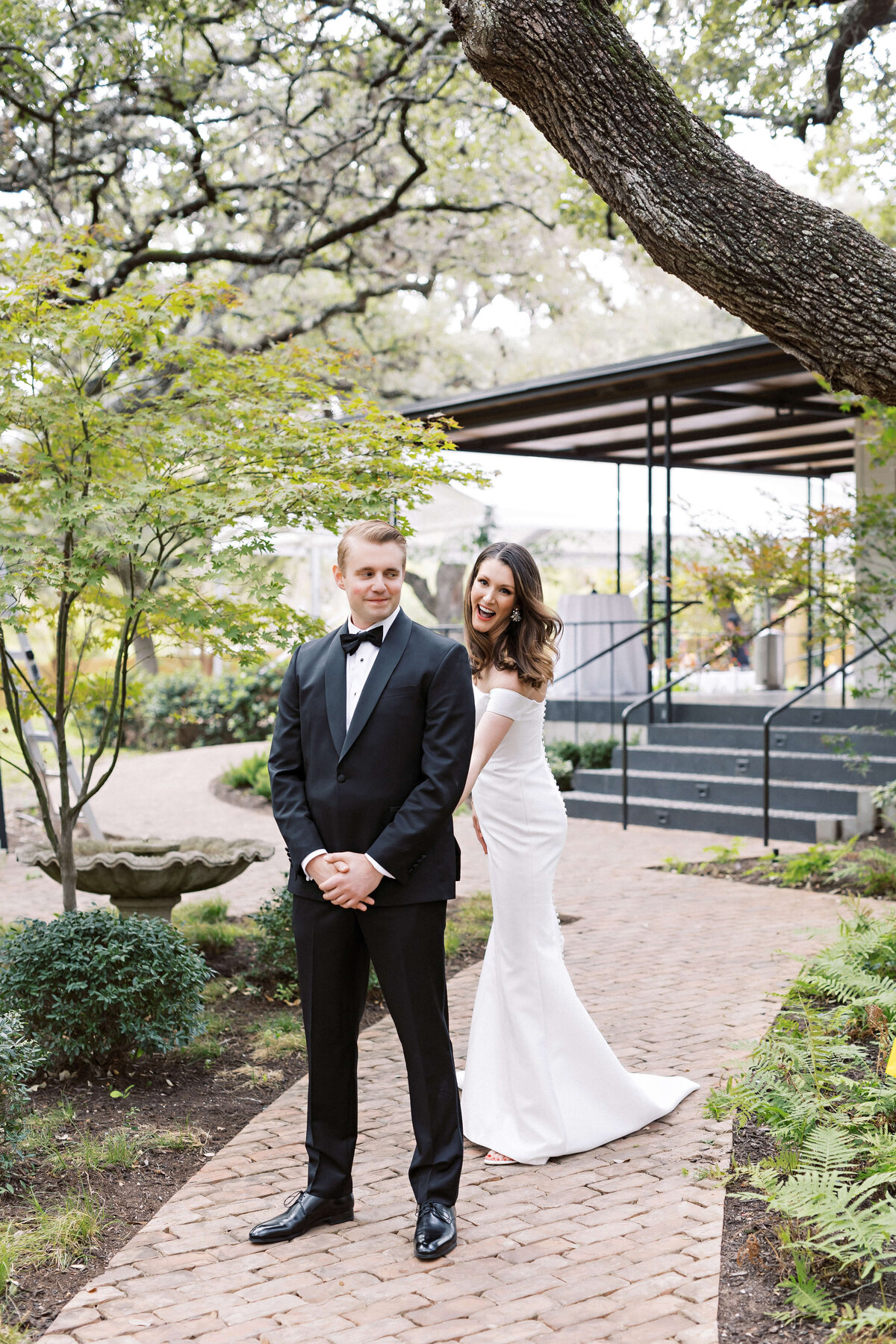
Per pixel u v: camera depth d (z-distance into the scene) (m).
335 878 2.99
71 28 9.84
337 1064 3.18
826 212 3.76
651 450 12.11
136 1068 4.57
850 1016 4.57
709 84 9.80
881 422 9.23
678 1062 4.50
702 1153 3.66
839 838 9.53
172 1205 3.36
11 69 9.72
